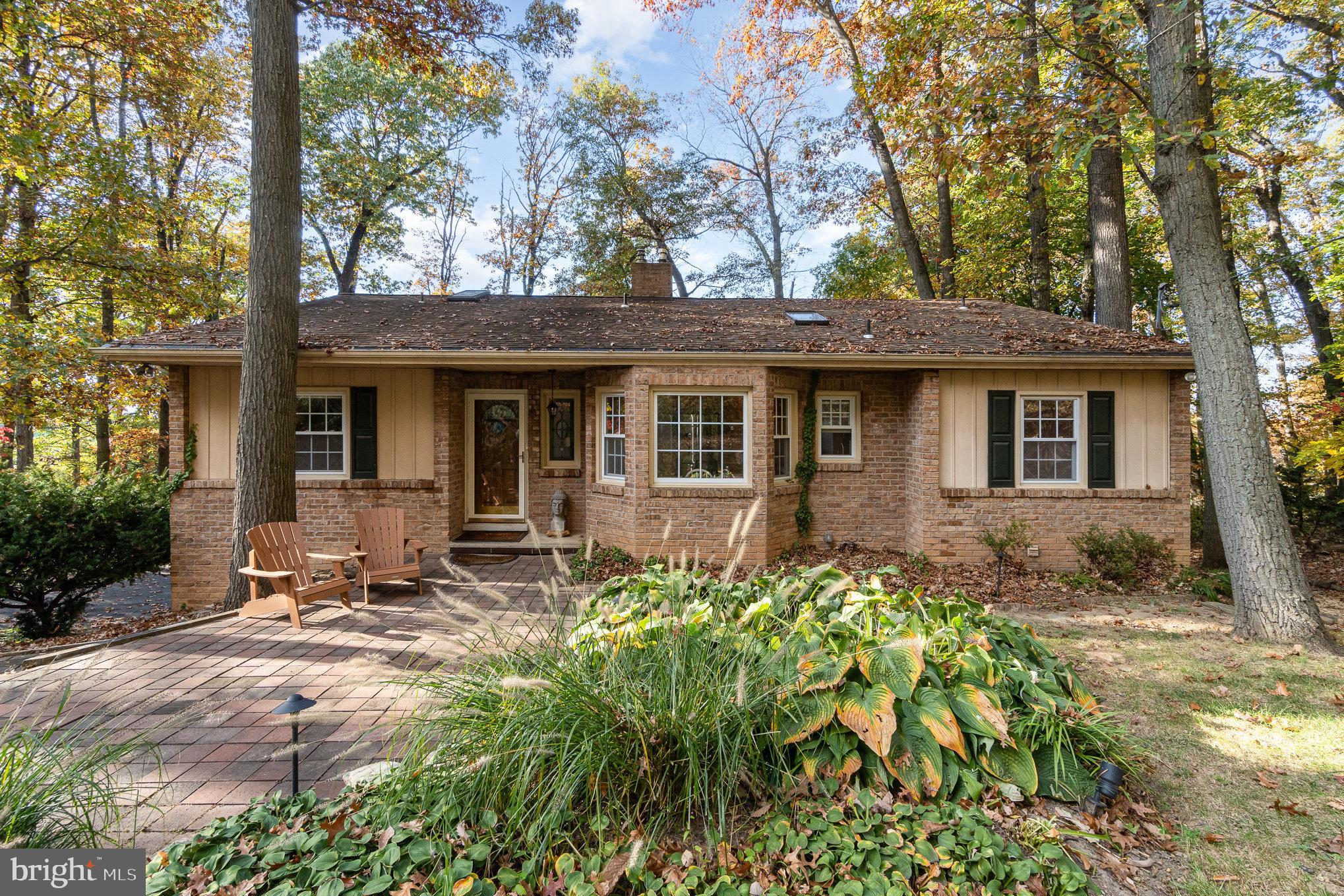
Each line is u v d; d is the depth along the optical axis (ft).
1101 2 21.59
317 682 14.64
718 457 29.99
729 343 30.30
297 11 26.35
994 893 7.42
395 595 23.49
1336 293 37.52
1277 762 11.65
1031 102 23.00
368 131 67.67
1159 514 30.19
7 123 33.24
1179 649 18.45
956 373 30.50
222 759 10.88
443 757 8.75
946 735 9.11
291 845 7.81
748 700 9.04
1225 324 20.20
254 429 23.49
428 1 32.42
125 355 27.30
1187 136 18.71
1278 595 19.33
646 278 43.19
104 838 7.95
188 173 54.95
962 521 30.37
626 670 9.62
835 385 33.17
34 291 40.19
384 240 73.72
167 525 30.60
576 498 35.06
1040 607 24.00
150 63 40.42
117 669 15.49
